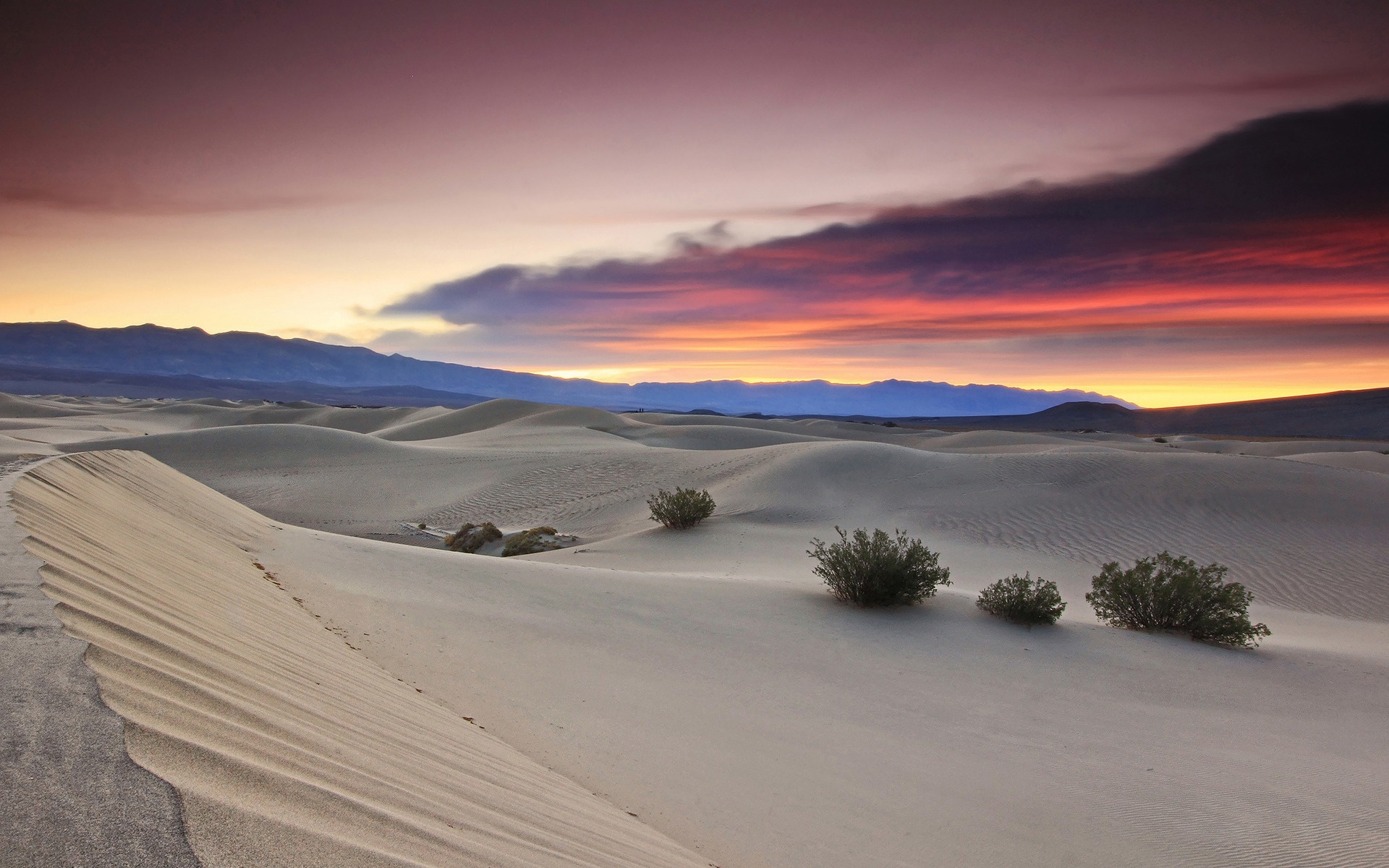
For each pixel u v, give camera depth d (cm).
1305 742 805
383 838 228
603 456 4319
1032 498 2561
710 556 1998
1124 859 525
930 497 2667
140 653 286
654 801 534
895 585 1219
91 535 482
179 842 163
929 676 947
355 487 4075
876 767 664
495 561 1341
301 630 601
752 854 483
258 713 292
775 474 2975
